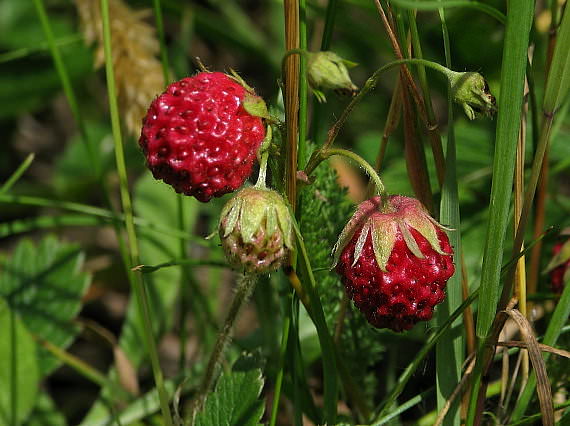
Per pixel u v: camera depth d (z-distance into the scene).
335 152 0.13
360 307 0.13
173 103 0.13
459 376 0.14
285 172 0.13
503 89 0.12
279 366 0.14
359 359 0.16
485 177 0.19
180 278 0.19
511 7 0.12
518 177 0.14
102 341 0.19
